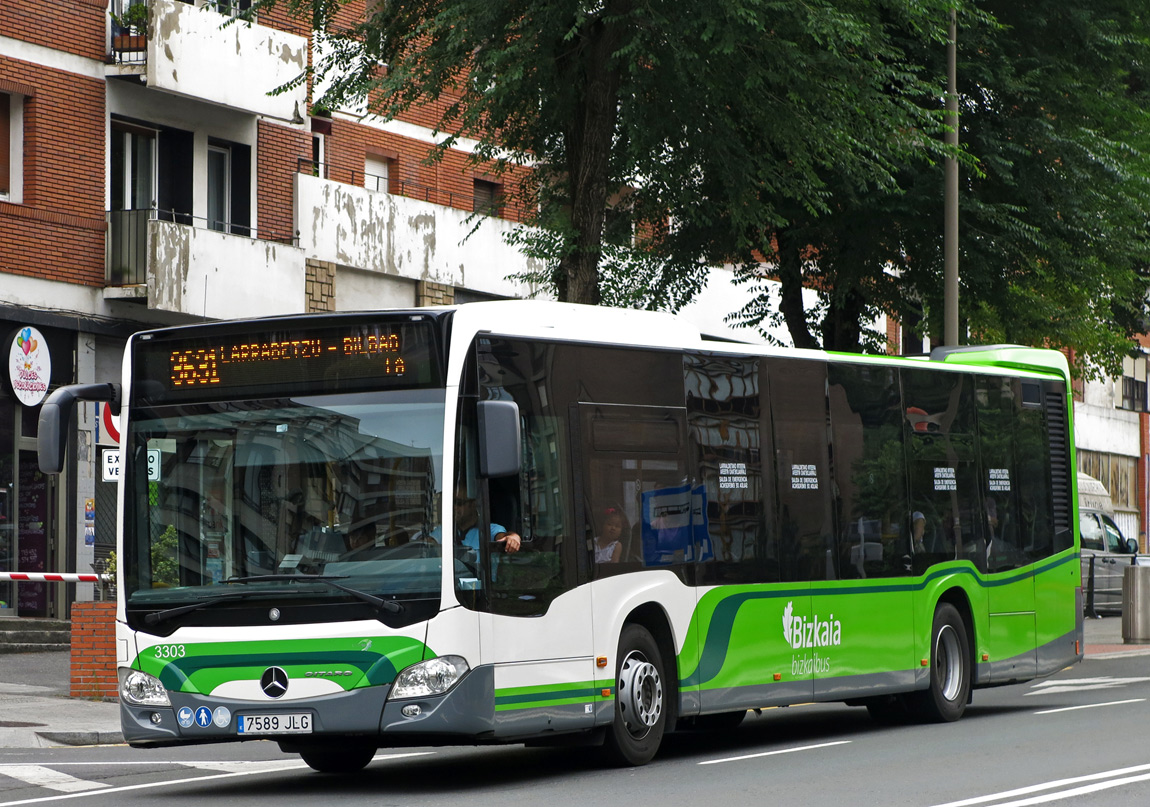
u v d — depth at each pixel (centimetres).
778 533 1827
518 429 1424
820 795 1359
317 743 1532
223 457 1499
